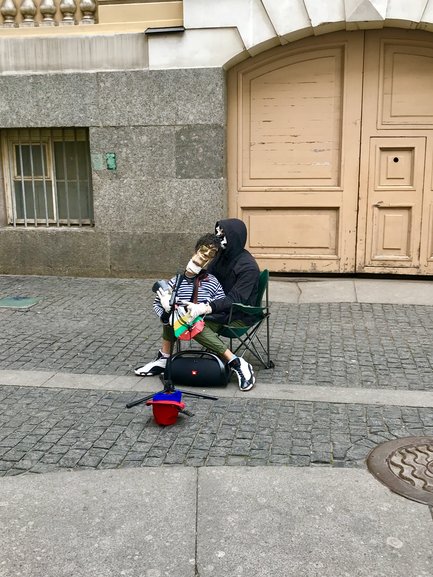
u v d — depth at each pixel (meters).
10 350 5.47
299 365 5.07
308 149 7.76
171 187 7.78
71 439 3.84
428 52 7.30
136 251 8.00
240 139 7.86
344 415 4.12
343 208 7.78
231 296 4.55
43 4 7.88
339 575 2.61
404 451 3.61
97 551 2.78
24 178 8.38
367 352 5.37
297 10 7.13
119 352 5.40
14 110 7.87
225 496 3.18
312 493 3.20
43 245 8.20
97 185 7.92
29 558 2.74
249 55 7.54
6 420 4.11
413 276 7.83
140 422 4.06
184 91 7.54
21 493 3.23
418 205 7.63
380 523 2.94
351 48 7.42
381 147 7.57
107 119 7.73
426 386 4.61
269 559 2.71
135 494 3.21
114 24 7.71
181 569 2.66
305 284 7.70
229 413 4.17
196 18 7.35
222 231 4.66
